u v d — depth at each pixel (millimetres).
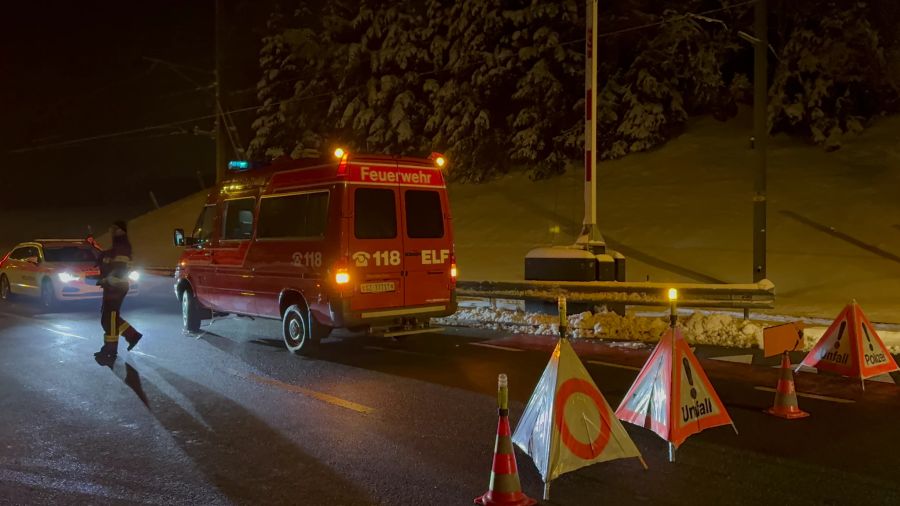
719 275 16047
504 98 30094
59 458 5680
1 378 8539
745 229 18797
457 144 29391
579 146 26891
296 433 6297
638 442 5941
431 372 8828
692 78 26781
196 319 12133
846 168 21344
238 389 7941
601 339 11047
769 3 25844
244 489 5012
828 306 13203
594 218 13477
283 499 4824
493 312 13477
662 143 26984
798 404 7137
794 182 21141
